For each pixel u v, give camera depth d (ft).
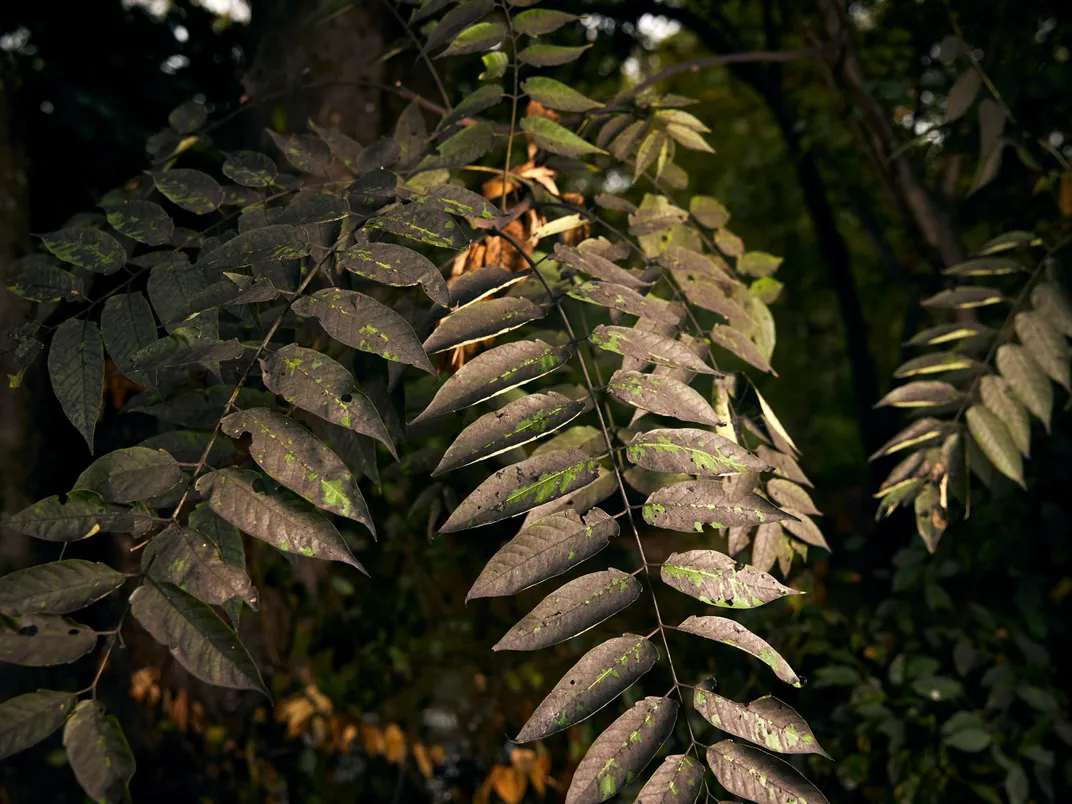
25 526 2.71
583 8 12.53
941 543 9.04
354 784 9.93
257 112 7.49
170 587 2.71
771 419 4.26
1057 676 9.06
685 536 10.50
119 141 12.57
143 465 2.92
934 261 9.53
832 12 9.09
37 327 3.59
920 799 8.41
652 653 2.85
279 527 2.85
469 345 4.61
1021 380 5.33
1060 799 8.56
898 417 13.05
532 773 9.46
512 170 5.07
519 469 2.97
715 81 21.01
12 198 8.36
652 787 2.69
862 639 9.21
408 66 7.18
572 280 3.97
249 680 2.60
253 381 4.08
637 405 3.12
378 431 2.86
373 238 3.66
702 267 4.57
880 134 9.37
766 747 2.74
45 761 8.77
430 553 10.44
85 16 13.84
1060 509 8.73
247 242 3.24
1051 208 8.20
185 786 9.41
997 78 6.94
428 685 10.18
